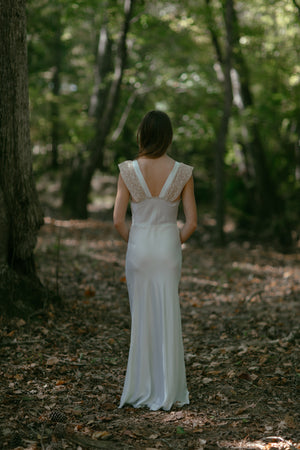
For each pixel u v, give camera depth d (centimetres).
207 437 301
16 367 400
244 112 1444
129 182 344
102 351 458
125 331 523
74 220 1523
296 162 1529
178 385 350
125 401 344
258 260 1138
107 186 2153
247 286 831
